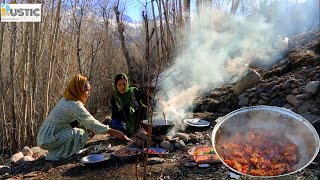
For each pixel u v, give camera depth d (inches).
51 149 150.9
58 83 209.6
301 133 110.2
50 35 197.6
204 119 197.2
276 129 116.1
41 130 149.9
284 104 185.3
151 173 123.2
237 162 109.7
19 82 186.7
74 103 145.9
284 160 108.9
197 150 137.8
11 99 192.5
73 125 159.0
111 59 309.1
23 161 153.0
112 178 122.3
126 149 141.9
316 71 191.9
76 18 243.6
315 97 173.8
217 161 127.2
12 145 185.6
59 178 127.5
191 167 126.6
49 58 188.2
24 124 185.5
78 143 150.9
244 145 115.2
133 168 129.7
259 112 118.7
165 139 151.6
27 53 182.1
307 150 105.3
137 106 171.9
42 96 196.9
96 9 289.7
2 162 175.0
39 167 143.4
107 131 144.9
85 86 150.4
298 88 181.5
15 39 180.1
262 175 105.3
